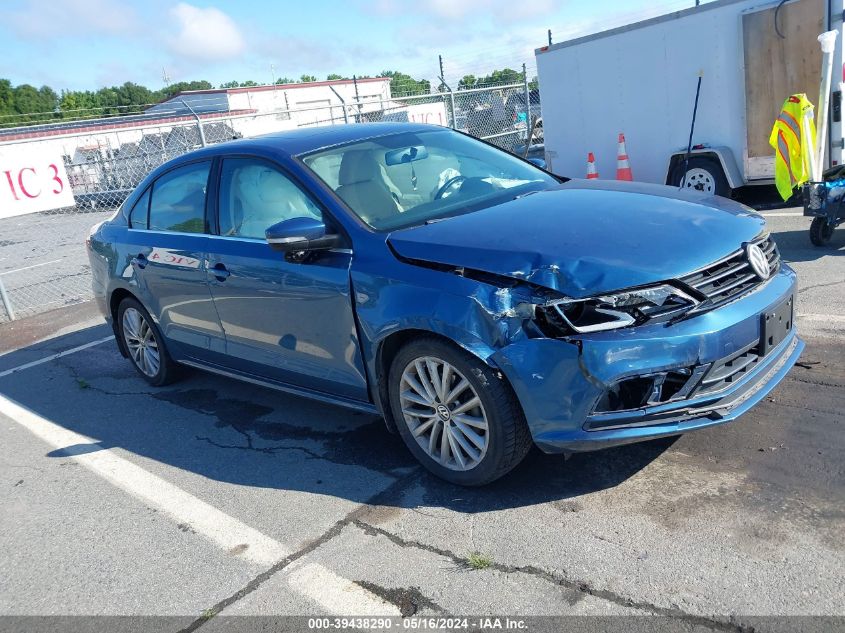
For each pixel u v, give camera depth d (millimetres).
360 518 3395
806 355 4418
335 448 4164
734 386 3080
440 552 3045
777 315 3244
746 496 3102
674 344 2900
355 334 3646
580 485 3375
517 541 3037
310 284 3781
